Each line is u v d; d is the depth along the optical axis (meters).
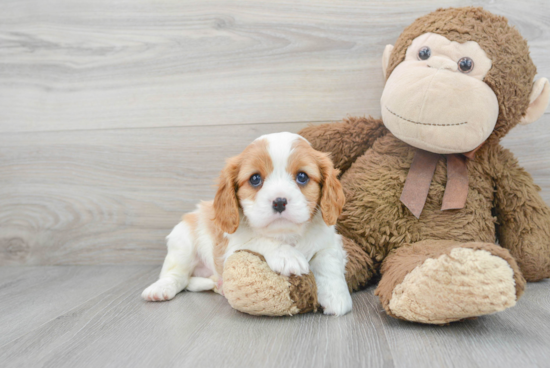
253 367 0.99
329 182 1.39
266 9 2.16
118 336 1.23
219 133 2.21
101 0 2.26
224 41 2.19
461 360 1.00
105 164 2.29
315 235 1.45
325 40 2.13
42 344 1.19
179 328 1.28
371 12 2.10
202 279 1.75
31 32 2.31
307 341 1.14
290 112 2.17
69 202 2.32
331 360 1.02
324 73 2.14
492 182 1.73
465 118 1.51
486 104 1.52
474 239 1.62
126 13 2.25
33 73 2.32
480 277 1.07
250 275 1.29
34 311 1.51
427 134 1.55
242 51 2.18
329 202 1.39
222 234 1.59
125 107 2.27
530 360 0.99
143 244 2.28
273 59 2.17
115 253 2.30
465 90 1.50
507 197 1.71
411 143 1.64
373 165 1.79
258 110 2.19
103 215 2.30
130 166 2.27
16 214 2.35
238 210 1.42
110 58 2.27
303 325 1.27
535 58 2.01
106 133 2.28
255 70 2.18
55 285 1.89
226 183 1.41
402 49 1.71
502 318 1.29
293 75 2.16
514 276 1.07
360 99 2.13
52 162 2.32
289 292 1.30
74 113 2.30
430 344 1.10
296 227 1.34
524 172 1.77
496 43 1.56
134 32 2.25
